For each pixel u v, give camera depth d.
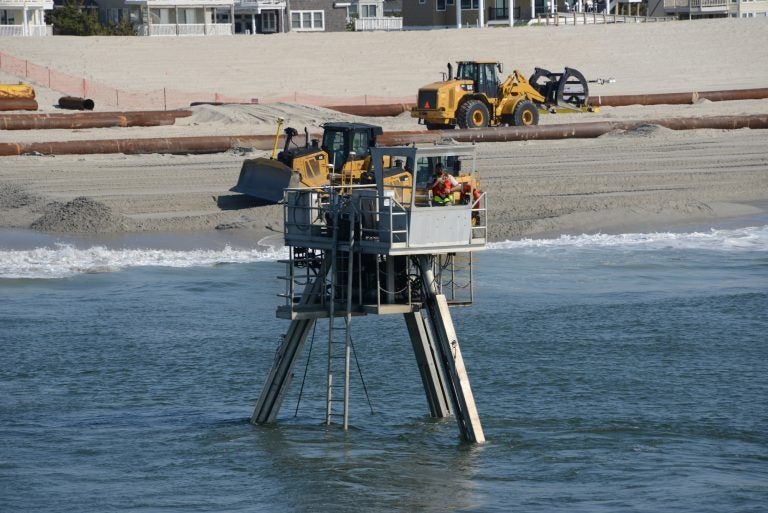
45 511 37.50
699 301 65.69
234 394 50.50
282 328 60.75
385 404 49.12
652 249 79.44
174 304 65.19
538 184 96.38
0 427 45.81
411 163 39.19
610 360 55.03
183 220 83.12
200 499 38.59
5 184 94.12
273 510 37.72
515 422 46.44
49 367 53.91
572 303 65.38
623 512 37.47
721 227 86.06
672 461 42.22
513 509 37.72
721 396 49.81
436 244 39.44
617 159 108.81
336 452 42.72
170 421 46.62
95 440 44.28
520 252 78.38
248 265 74.44
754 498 38.69
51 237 79.44
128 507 37.84
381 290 40.53
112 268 73.19
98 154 109.44
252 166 86.94
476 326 60.62
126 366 54.28
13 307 64.06
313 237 41.50
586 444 43.97
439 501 38.38
